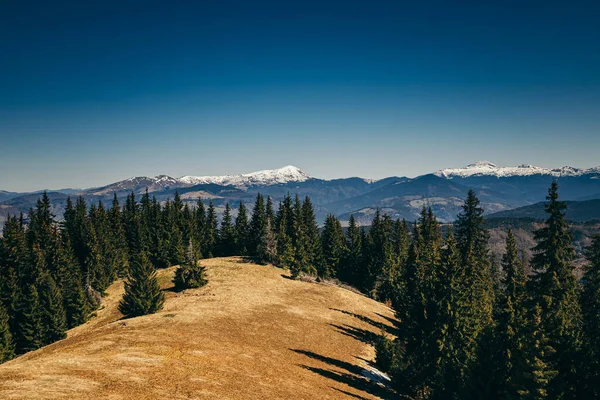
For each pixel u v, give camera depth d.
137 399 22.70
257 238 109.25
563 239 31.33
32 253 69.75
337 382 38.88
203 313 52.69
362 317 68.81
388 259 89.75
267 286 76.12
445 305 42.00
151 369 28.95
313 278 89.56
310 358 44.38
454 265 43.50
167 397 23.98
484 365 33.66
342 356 48.62
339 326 60.41
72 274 78.19
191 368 31.00
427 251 70.25
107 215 109.94
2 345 55.84
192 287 72.88
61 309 61.56
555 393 27.83
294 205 112.81
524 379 27.69
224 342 41.34
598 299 36.03
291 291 75.44
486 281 60.84
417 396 43.03
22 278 69.94
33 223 99.75
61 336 60.03
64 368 26.61
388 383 44.44
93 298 72.69
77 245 95.25
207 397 25.55
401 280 84.62
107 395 22.42
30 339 58.97
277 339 48.22
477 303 47.47
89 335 43.84
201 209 122.75
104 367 27.81
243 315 55.31
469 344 40.03
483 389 32.59
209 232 118.38
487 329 38.16
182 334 41.34
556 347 30.47
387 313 77.38
